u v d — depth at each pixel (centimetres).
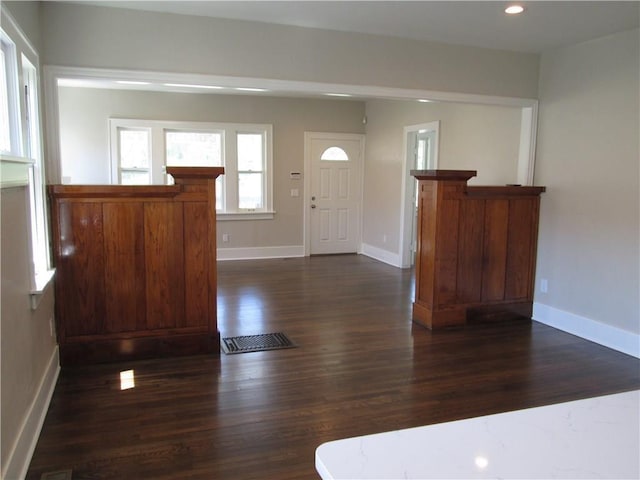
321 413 288
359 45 413
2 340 192
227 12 362
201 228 371
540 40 419
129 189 351
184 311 374
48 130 344
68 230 345
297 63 399
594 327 418
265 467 234
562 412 112
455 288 450
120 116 693
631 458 94
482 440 99
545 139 465
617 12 344
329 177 812
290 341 409
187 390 315
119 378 333
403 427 272
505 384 330
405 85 430
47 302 308
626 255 390
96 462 236
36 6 319
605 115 403
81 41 349
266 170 771
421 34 412
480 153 551
